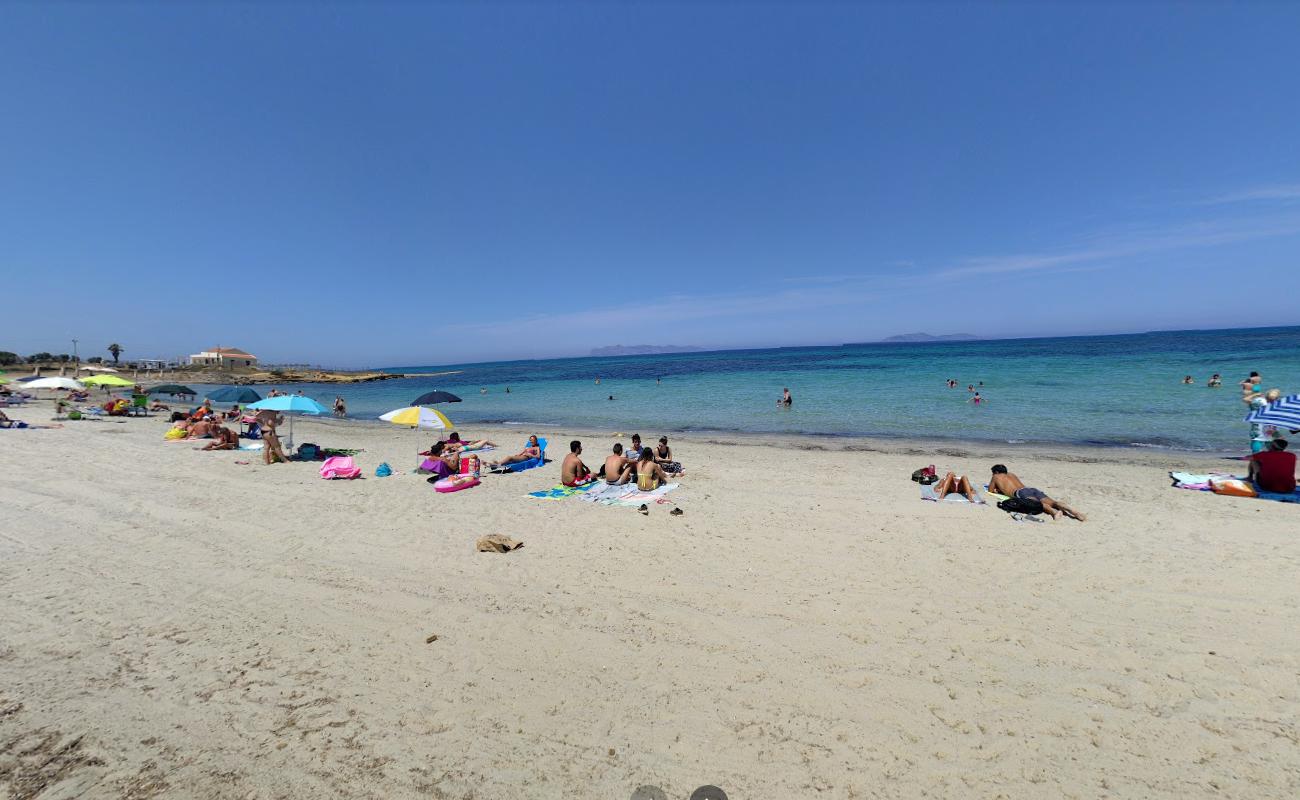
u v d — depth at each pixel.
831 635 4.61
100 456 13.12
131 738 3.40
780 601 5.28
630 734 3.42
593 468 12.31
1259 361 40.00
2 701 3.77
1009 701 3.68
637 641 4.55
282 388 58.22
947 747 3.26
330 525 7.84
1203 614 4.84
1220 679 3.88
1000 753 3.21
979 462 12.62
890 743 3.30
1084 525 7.46
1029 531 7.25
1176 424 17.20
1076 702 3.66
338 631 4.76
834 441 16.70
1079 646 4.36
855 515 8.13
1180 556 6.24
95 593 5.54
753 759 3.19
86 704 3.74
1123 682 3.87
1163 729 3.39
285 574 6.04
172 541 7.13
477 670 4.14
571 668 4.16
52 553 6.68
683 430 20.28
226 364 81.00
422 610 5.15
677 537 7.24
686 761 3.18
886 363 61.06
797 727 3.46
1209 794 2.88
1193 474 10.33
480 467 11.86
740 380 45.19
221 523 7.93
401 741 3.37
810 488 9.98
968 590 5.45
